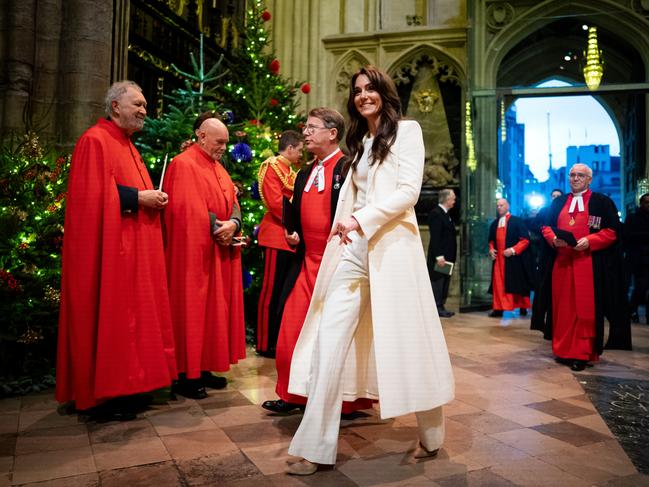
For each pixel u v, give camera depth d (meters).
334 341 2.08
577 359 4.12
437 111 10.66
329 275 2.33
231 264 3.58
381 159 2.14
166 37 7.24
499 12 10.29
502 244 7.63
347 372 2.26
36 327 3.46
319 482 1.99
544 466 2.18
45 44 5.03
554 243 4.23
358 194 2.28
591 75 9.68
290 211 2.96
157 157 4.79
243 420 2.77
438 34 10.45
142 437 2.49
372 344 2.30
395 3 10.91
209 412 2.91
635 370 4.11
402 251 2.10
